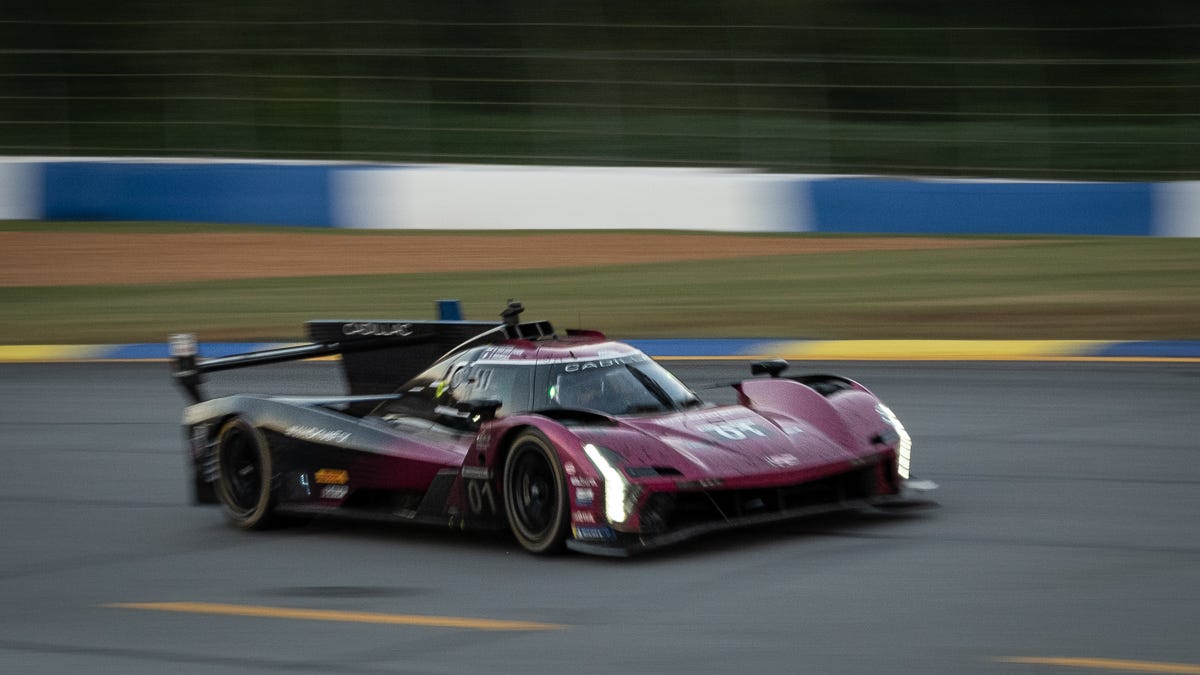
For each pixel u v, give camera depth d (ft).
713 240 304.91
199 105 409.08
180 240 322.96
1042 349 184.24
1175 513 93.30
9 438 146.10
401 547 91.20
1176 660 60.23
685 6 431.43
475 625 70.44
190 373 111.55
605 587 76.48
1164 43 393.50
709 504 84.33
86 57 424.46
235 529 101.24
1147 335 191.21
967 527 89.76
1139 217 284.82
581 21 435.53
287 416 99.71
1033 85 376.68
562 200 327.06
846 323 209.26
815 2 424.46
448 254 295.48
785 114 381.40
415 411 98.73
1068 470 110.22
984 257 262.88
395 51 404.77
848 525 90.84
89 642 71.20
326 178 338.34
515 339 97.91
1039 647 62.85
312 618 73.82
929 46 410.93
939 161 351.25
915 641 64.49
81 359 207.10
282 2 453.99
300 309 236.43
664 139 373.81
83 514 108.06
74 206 351.67
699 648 64.69
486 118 391.24
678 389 94.68
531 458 85.20
